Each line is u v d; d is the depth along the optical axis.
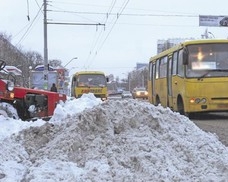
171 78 31.19
